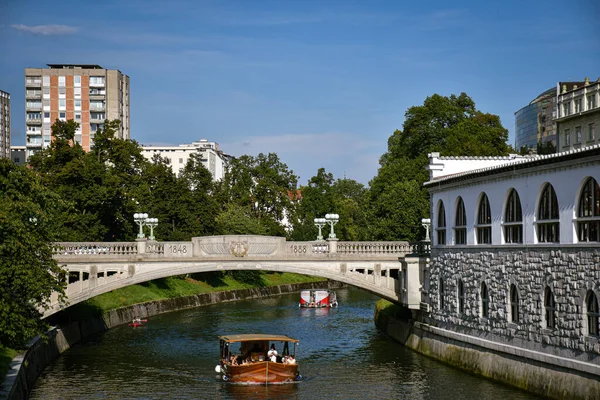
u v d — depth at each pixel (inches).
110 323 2802.7
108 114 6456.7
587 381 1343.5
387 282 2294.5
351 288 5059.1
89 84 6422.2
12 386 1382.9
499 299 1686.8
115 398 1663.4
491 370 1715.1
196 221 3929.6
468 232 1850.4
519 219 1612.9
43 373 1916.8
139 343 2411.4
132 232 3508.9
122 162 3969.0
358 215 6299.2
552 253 1472.7
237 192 4926.2
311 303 3631.9
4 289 1624.0
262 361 1803.6
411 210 3373.5
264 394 1697.8
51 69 6417.3
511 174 1620.3
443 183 1980.8
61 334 2255.2
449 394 1609.3
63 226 3004.4
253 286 4439.0
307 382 1812.3
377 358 2101.4
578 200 1398.9
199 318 3139.8
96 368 1991.9
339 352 2222.0
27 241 1599.4
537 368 1519.4
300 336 2571.4
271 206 4980.3
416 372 1867.6
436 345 2041.1
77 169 3122.5
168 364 2049.7
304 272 2269.9
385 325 2615.7
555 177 1465.3
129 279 2228.1
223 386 1782.7
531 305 1550.2
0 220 1556.3
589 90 3784.5
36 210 1680.6
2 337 1721.2
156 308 3309.5
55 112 6422.2
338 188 7485.2
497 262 1695.4
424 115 4008.4
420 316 2219.5
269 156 5280.5
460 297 1908.2
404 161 3801.7
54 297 2150.6
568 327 1416.1
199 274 4160.9
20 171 1796.3
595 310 1344.7
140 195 3860.7
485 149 3646.7
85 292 2192.4
